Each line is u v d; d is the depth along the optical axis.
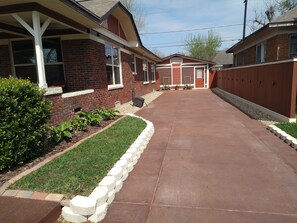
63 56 8.48
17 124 3.64
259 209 2.89
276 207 2.92
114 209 2.96
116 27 11.31
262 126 6.96
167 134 6.39
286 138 5.36
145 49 14.95
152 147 5.30
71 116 6.63
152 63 22.73
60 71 8.70
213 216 2.78
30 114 3.91
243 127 6.91
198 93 19.47
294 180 3.60
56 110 5.85
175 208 2.95
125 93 12.73
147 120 8.05
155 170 4.07
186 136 6.11
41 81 5.80
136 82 15.58
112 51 10.92
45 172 3.51
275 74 7.96
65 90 8.55
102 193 2.92
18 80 3.94
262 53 13.39
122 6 10.27
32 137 3.94
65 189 3.08
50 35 8.34
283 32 11.19
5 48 9.02
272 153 4.73
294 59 6.68
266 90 8.84
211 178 3.71
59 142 4.93
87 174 3.47
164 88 25.31
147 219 2.76
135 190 3.41
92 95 8.29
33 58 8.99
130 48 13.81
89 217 2.72
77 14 6.55
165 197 3.21
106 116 7.55
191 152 4.90
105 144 4.86
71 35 8.32
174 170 4.05
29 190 3.05
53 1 5.51
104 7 8.97
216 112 9.64
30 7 5.58
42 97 4.31
